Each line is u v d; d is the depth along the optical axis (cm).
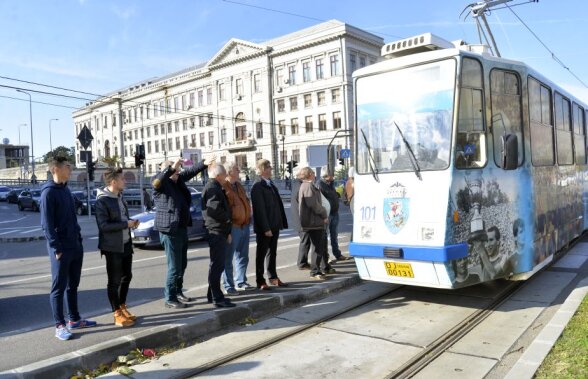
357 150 724
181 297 738
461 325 620
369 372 491
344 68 6188
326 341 579
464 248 631
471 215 651
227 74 7519
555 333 524
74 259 609
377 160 700
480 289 791
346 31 6116
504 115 719
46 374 477
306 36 6475
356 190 715
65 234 583
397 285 835
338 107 6272
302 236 962
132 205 3791
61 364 489
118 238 614
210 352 553
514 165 666
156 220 693
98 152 10288
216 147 7750
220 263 677
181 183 694
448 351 542
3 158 11819
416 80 684
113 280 618
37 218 2969
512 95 739
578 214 1069
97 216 608
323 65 6412
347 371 494
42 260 1288
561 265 956
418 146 666
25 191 3753
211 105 7819
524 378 428
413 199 656
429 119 664
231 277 759
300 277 889
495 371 488
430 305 713
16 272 1112
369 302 745
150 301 763
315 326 638
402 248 650
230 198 765
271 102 7000
